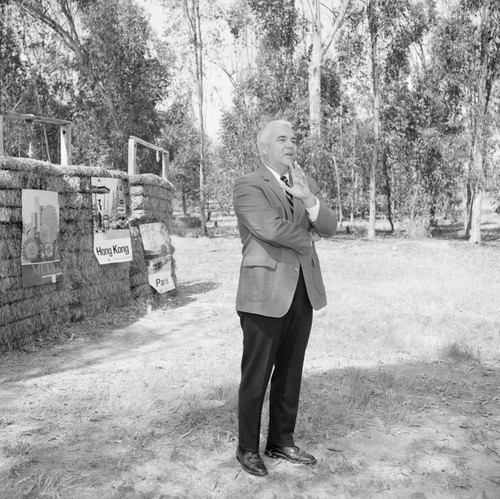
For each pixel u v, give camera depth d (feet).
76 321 28.50
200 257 69.87
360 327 27.37
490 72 105.70
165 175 40.57
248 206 11.92
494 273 51.62
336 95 130.93
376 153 116.47
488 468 13.28
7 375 20.40
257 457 12.78
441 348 23.53
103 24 119.03
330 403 17.04
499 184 103.50
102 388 18.61
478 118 104.63
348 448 14.20
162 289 36.35
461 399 17.93
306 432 14.97
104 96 120.06
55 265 26.45
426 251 80.33
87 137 127.34
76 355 23.29
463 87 116.16
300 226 11.85
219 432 14.90
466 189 131.13
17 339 23.97
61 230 27.58
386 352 23.18
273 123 12.45
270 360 12.31
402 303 34.68
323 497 11.78
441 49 113.70
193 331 27.81
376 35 115.75
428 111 122.83
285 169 12.53
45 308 25.80
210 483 12.32
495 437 15.08
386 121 125.70
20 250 24.00
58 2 116.47
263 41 119.03
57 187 26.99
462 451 14.21
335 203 165.27
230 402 16.99
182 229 142.10
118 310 31.73
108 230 30.91
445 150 117.91
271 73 117.39
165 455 13.65
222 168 126.41
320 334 25.96
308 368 20.95
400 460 13.58
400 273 51.24
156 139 132.26
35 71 121.19
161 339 26.16
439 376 20.21
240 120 118.73
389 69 122.52
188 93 126.41
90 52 119.85
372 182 114.93
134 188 34.86
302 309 12.59
